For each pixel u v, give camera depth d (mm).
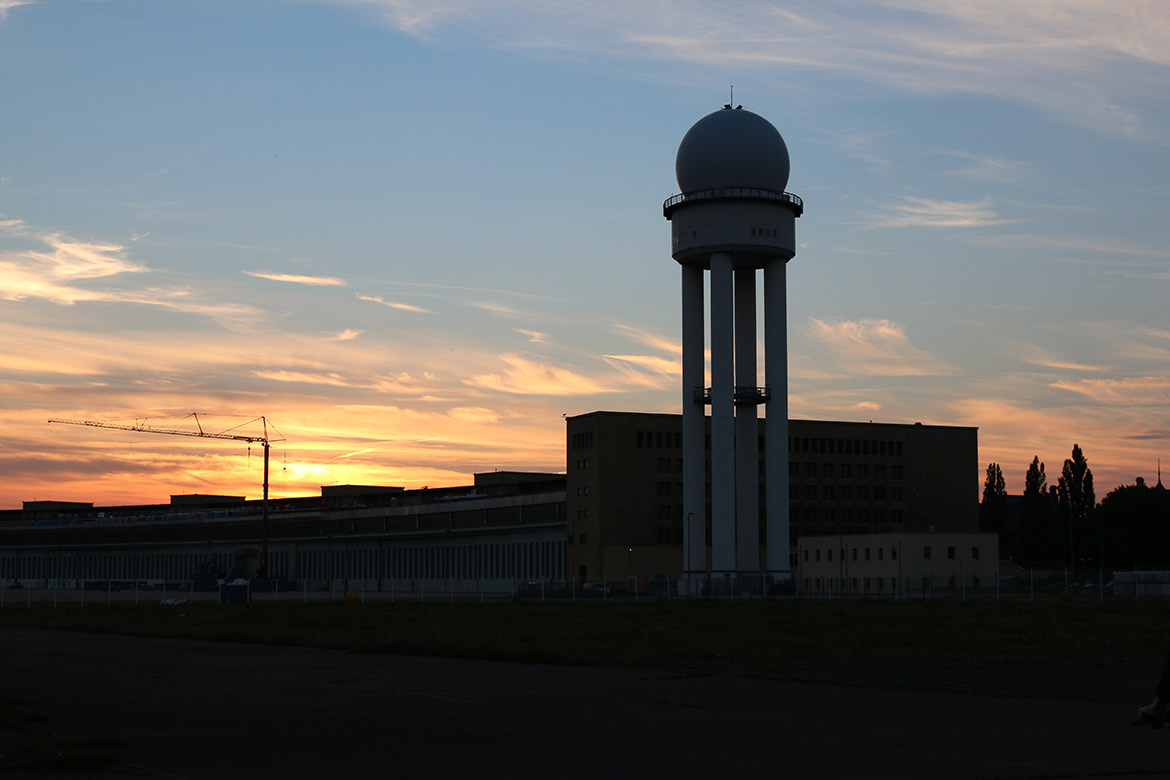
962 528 176125
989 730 24984
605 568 155750
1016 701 30516
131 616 83438
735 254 121312
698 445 123250
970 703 30031
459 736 24094
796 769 20141
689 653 46188
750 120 122875
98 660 44594
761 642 52000
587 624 67438
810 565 152750
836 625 64062
